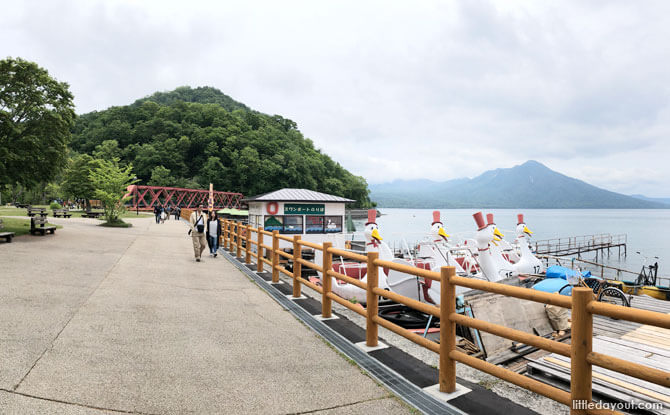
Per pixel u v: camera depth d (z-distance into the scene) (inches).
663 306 336.8
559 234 3275.1
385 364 165.2
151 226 1042.1
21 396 122.6
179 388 136.9
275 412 124.0
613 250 2193.7
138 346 173.5
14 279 277.3
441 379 140.3
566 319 247.0
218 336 194.1
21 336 172.6
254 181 4520.2
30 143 525.0
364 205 5664.4
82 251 442.3
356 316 241.1
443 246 463.5
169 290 287.1
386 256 370.6
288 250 590.6
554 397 103.4
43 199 2957.7
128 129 5000.0
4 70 524.1
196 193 3619.6
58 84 567.8
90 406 120.5
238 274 380.5
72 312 213.2
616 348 192.9
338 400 133.3
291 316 237.6
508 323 219.1
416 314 313.7
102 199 939.3
